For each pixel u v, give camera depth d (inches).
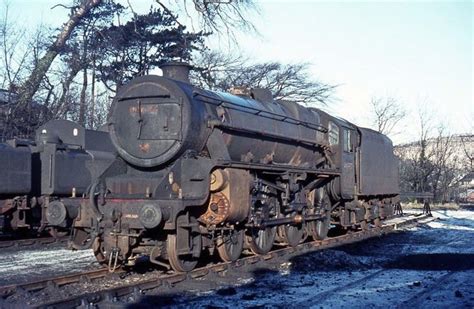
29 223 666.8
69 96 1223.5
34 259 522.3
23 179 626.8
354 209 738.2
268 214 504.1
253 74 1507.1
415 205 1642.5
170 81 429.1
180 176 419.8
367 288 381.1
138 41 1223.5
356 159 753.0
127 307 313.6
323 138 653.9
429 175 2036.2
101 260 436.8
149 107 431.8
